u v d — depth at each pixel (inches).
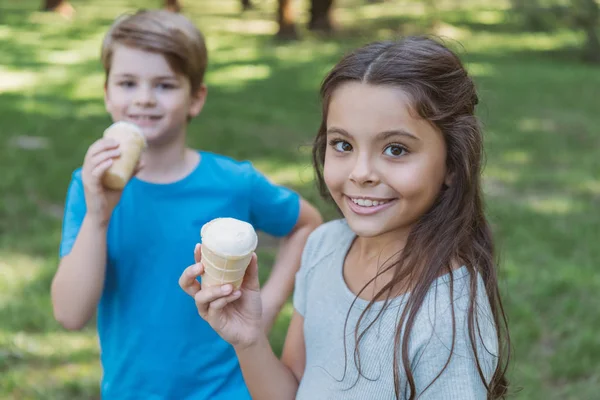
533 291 188.1
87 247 86.5
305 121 387.9
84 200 92.9
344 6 1040.8
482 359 60.1
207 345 91.8
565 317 177.5
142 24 94.3
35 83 459.8
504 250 211.0
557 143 365.7
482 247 67.1
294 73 548.4
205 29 784.9
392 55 61.7
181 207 93.6
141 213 92.7
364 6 1038.4
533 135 378.6
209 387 91.6
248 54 634.8
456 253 63.4
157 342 91.1
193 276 64.9
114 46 95.0
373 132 61.0
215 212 94.5
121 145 86.7
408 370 59.9
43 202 240.8
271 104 431.2
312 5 788.6
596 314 178.2
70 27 748.0
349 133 62.0
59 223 221.0
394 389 61.9
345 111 61.9
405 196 61.8
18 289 178.5
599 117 439.2
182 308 91.6
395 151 61.5
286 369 72.4
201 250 65.4
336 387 65.7
